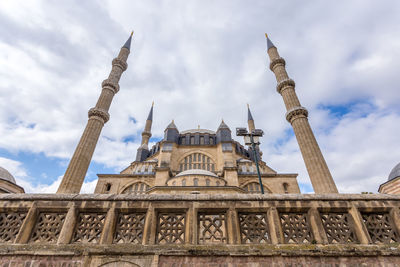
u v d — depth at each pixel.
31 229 5.86
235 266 5.20
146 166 45.44
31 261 5.30
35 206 6.12
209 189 27.58
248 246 5.47
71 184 25.61
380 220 6.01
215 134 51.53
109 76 38.25
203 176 32.06
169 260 5.29
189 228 5.79
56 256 5.36
